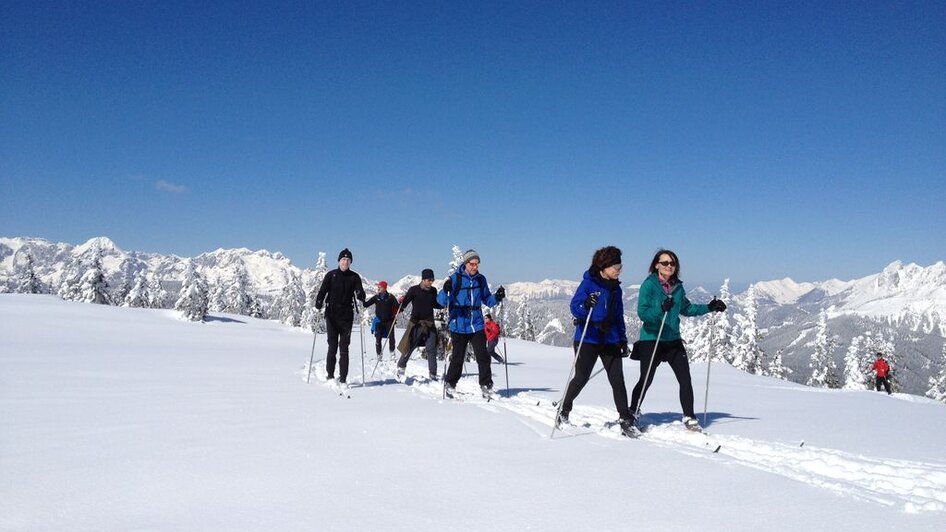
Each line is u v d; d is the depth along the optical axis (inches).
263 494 151.8
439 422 257.3
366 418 264.2
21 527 126.2
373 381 457.7
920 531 129.5
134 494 150.2
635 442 232.8
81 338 789.9
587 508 144.9
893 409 410.0
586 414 314.7
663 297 270.8
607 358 261.1
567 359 1001.5
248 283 3036.4
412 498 150.8
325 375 475.2
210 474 169.2
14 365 446.3
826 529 130.8
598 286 262.4
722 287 1895.9
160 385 364.8
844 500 153.3
